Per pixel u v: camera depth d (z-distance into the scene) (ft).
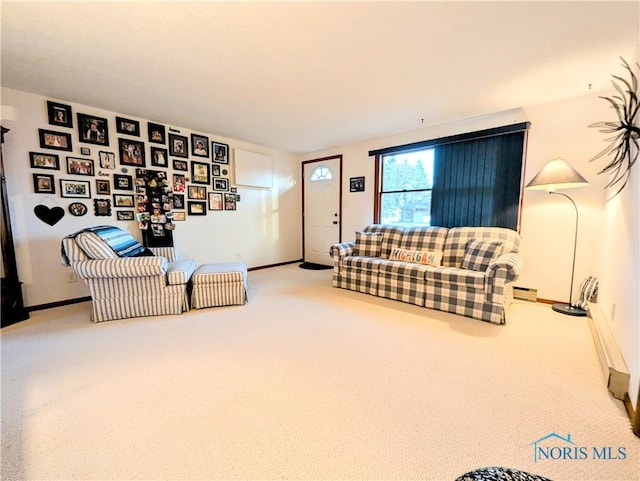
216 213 14.76
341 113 11.14
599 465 3.85
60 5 5.18
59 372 6.04
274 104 10.19
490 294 8.62
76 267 8.41
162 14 5.46
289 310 9.85
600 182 9.32
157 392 5.40
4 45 6.51
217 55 6.94
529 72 7.86
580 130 9.57
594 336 7.45
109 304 8.91
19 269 9.46
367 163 15.53
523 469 3.80
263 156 16.67
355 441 4.26
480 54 6.94
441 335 7.84
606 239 8.54
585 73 7.90
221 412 4.87
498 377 5.85
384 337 7.73
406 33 6.10
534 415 4.77
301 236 19.52
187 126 12.94
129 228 11.80
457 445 4.18
